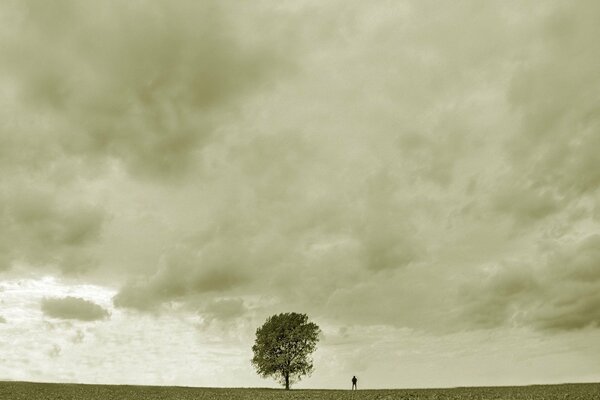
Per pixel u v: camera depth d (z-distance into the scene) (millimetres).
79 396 45594
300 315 79250
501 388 52812
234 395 50969
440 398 37062
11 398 41562
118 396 47000
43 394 47000
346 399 39094
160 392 55875
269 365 74375
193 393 54562
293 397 45531
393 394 45406
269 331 77938
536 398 33656
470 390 49562
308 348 76812
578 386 50812
